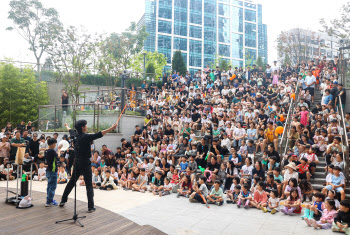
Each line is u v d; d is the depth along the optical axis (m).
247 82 20.55
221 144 12.46
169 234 6.11
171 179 10.59
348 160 8.87
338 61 15.22
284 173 9.32
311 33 36.84
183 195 9.73
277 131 10.93
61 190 10.06
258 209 8.23
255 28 78.06
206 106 15.87
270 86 17.22
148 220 7.09
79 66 24.09
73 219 4.82
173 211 7.93
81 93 18.89
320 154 10.67
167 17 67.38
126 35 30.89
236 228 6.55
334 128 10.74
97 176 11.42
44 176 12.02
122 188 11.12
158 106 19.38
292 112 13.80
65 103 17.62
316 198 7.25
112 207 8.27
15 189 7.28
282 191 8.79
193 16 70.19
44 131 17.14
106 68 26.91
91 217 5.12
